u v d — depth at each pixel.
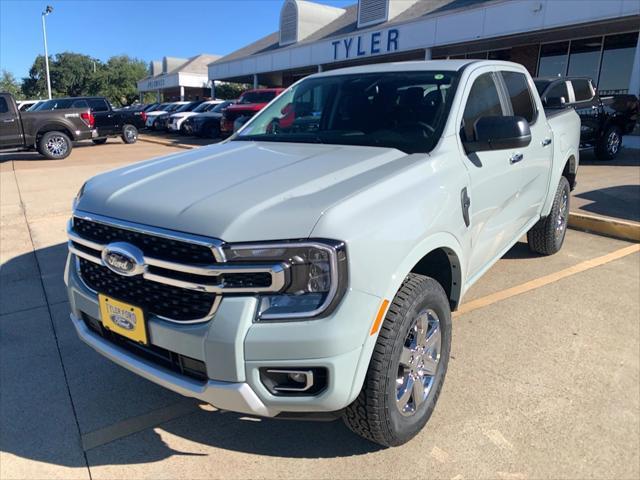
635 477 2.47
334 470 2.52
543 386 3.18
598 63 18.20
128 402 3.09
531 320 4.05
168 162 3.07
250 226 2.11
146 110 30.22
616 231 6.26
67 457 2.63
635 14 14.16
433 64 3.66
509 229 3.94
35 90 73.06
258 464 2.57
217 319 2.10
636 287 4.70
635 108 12.94
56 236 6.35
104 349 2.57
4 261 5.49
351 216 2.17
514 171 3.70
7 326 4.03
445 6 21.03
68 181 10.12
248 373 2.10
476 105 3.41
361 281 2.12
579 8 15.30
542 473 2.49
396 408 2.43
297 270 2.05
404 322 2.34
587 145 11.73
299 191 2.35
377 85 3.56
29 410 3.00
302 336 2.04
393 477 2.47
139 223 2.31
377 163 2.73
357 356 2.14
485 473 2.49
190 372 2.27
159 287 2.28
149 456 2.63
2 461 2.60
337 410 2.26
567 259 5.46
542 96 9.86
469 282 3.34
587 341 3.74
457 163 2.94
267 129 3.79
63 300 4.52
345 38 24.02
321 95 3.74
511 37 18.52
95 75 72.56
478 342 3.71
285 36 30.81
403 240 2.33
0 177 10.70
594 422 2.85
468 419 2.87
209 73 36.66
